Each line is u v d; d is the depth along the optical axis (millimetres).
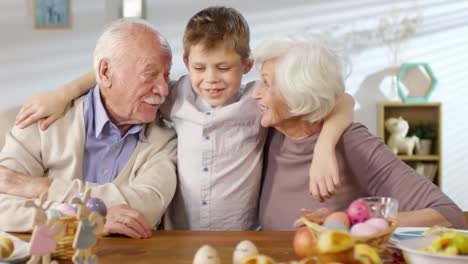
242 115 1851
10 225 1641
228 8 1858
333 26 4613
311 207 1813
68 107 1940
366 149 1771
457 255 1133
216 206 1876
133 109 1865
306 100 1688
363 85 4652
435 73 4699
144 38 1852
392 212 1250
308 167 1814
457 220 1614
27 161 1857
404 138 4418
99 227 1108
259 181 1924
